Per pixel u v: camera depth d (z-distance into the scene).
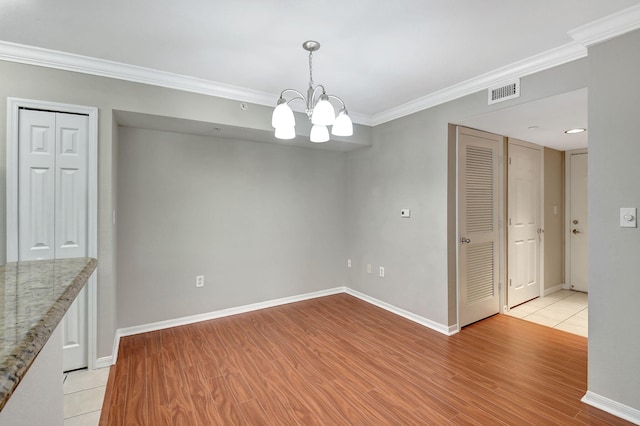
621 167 1.87
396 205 3.64
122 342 2.90
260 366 2.48
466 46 2.21
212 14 1.83
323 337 3.02
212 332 3.13
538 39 2.11
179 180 3.31
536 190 4.13
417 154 3.37
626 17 1.79
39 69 2.28
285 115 1.83
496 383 2.25
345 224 4.50
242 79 2.78
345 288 4.50
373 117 3.84
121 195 3.02
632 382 1.84
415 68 2.55
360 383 2.25
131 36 2.08
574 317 3.52
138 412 1.94
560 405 2.00
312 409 1.97
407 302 3.51
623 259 1.87
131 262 3.08
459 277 3.17
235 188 3.63
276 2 1.72
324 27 1.98
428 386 2.21
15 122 2.21
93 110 2.43
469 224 3.28
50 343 0.87
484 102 2.73
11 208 2.20
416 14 1.83
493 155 3.50
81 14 1.83
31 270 0.99
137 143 3.11
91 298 2.42
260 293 3.82
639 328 1.81
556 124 3.10
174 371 2.40
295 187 4.07
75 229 2.39
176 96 2.77
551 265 4.40
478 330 3.17
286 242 4.01
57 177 2.34
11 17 1.86
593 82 1.97
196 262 3.40
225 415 1.91
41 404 0.79
